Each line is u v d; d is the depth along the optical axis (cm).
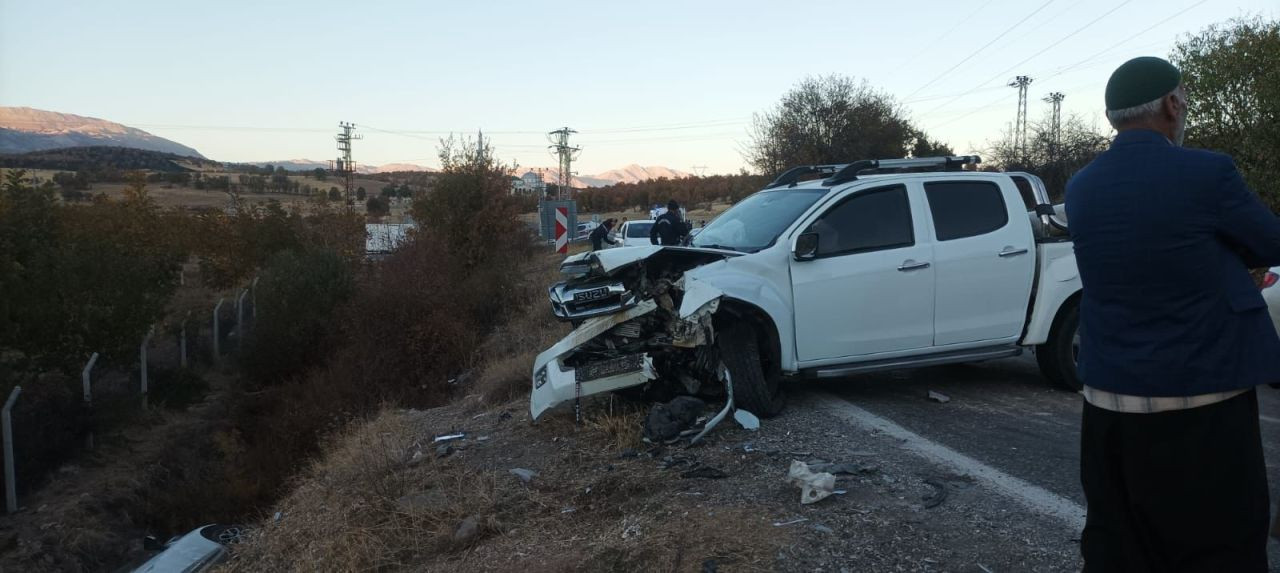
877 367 621
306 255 1820
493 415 696
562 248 2089
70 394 1246
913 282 623
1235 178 221
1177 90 240
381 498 494
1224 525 230
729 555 369
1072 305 668
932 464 484
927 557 358
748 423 569
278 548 496
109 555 948
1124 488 247
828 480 424
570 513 446
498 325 1382
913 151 4228
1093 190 240
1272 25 1578
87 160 14912
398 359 1248
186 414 1462
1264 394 681
